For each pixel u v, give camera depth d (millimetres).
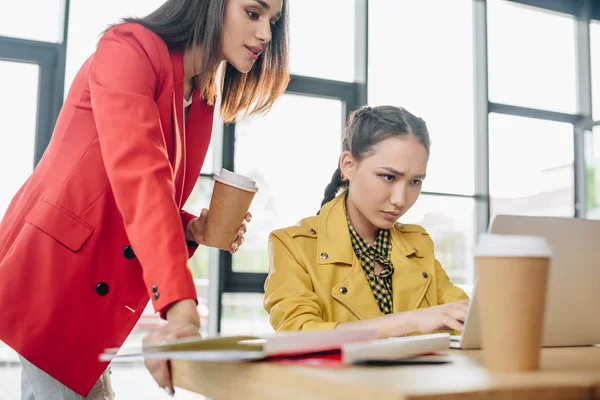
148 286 771
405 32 4051
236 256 3438
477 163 4266
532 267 562
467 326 771
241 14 1112
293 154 3615
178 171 1138
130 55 972
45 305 960
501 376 521
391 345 613
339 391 473
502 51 4438
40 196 1023
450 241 4121
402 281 1317
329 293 1236
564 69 4684
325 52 3809
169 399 2932
